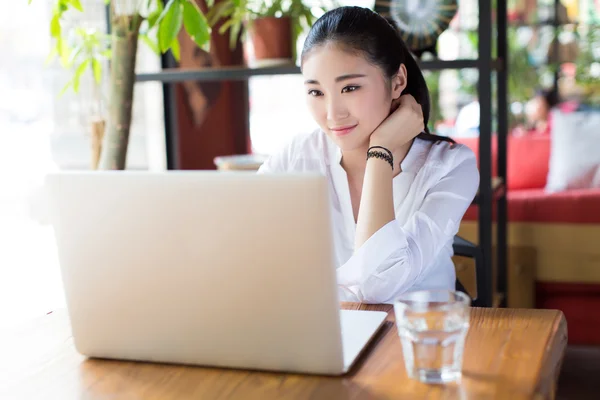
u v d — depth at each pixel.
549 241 3.20
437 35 2.36
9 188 3.42
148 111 3.13
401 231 1.37
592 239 3.14
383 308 1.27
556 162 3.78
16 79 3.25
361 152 1.66
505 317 1.17
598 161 3.69
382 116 1.52
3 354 1.12
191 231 0.95
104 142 2.13
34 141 3.29
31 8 3.16
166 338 1.02
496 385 0.90
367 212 1.42
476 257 1.78
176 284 0.99
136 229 0.98
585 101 4.55
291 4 2.47
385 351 1.04
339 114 1.49
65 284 1.05
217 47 3.23
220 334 0.99
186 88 3.10
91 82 3.02
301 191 0.89
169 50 2.97
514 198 3.29
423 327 0.92
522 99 4.50
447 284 1.64
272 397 0.91
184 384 0.97
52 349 1.14
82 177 0.98
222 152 3.42
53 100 3.20
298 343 0.96
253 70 2.45
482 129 2.23
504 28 2.69
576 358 3.06
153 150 3.16
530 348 1.02
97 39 2.29
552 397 0.96
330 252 0.91
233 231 0.93
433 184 1.64
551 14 4.46
